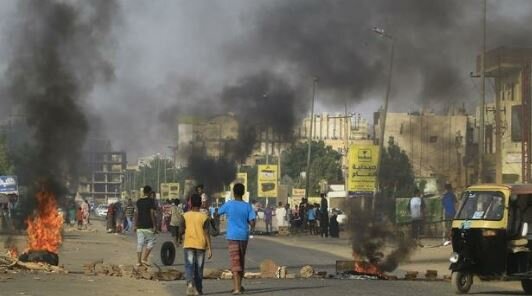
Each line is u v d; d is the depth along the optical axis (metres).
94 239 47.50
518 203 20.61
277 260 32.97
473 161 65.56
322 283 22.09
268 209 64.00
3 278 20.88
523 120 59.34
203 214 18.73
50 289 18.77
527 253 20.38
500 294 20.84
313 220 58.38
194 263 18.53
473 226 20.61
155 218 27.14
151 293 18.83
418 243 37.78
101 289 19.20
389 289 20.50
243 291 18.89
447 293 20.09
